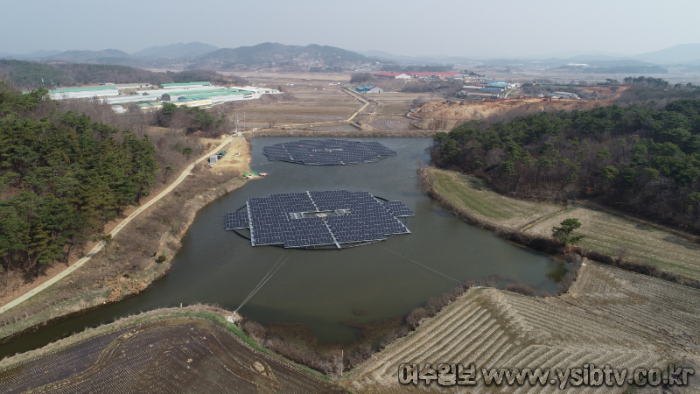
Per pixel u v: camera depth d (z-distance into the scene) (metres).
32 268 73.25
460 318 68.38
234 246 95.19
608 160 129.75
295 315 70.50
